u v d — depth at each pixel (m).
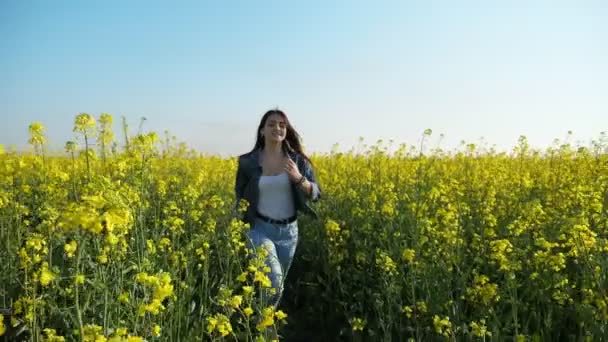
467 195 6.56
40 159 5.88
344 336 4.43
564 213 5.27
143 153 4.77
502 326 3.73
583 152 8.27
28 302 3.00
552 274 3.97
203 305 3.77
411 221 5.06
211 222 4.93
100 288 3.15
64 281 3.72
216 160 11.51
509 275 3.52
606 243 3.70
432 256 4.36
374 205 6.03
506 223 5.59
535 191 6.92
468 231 5.39
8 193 4.85
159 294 2.50
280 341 4.46
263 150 4.66
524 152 9.09
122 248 3.47
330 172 8.84
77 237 3.29
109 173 5.30
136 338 2.17
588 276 3.67
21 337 3.29
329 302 4.83
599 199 5.38
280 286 4.04
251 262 3.56
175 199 6.26
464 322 3.64
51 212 3.71
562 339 3.76
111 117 5.35
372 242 5.28
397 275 4.26
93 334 2.23
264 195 4.41
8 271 4.02
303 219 6.53
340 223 6.04
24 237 4.55
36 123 5.30
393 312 4.09
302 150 4.67
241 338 3.65
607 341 3.14
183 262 4.16
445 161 9.91
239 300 3.07
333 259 5.10
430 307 3.84
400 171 8.21
